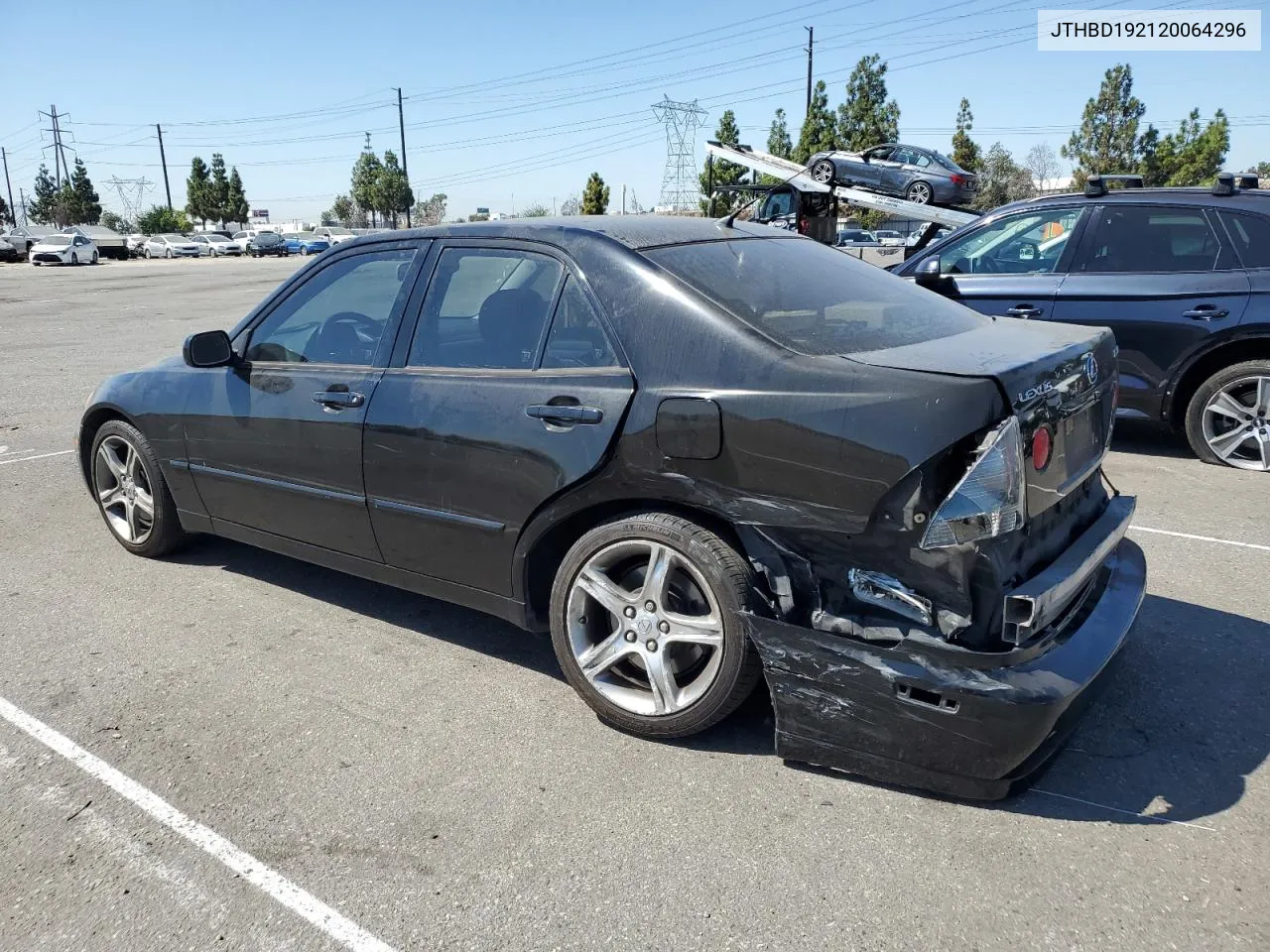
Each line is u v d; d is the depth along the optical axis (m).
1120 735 3.12
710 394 2.81
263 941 2.31
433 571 3.61
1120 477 6.18
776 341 2.84
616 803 2.82
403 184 74.12
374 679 3.63
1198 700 3.34
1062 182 61.88
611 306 3.11
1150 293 6.27
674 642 3.02
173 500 4.70
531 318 3.31
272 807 2.84
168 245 59.25
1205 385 6.31
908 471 2.51
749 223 3.95
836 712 2.74
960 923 2.31
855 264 3.83
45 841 2.70
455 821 2.75
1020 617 2.53
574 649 3.22
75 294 24.84
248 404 4.08
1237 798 2.78
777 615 2.83
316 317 3.98
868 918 2.33
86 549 5.12
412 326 3.63
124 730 3.28
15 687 3.60
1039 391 2.62
